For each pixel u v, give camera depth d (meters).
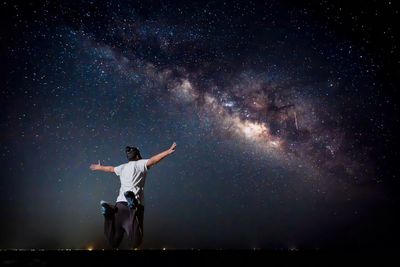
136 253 2.54
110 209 3.88
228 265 2.15
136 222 3.80
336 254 2.65
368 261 2.40
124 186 3.96
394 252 2.73
